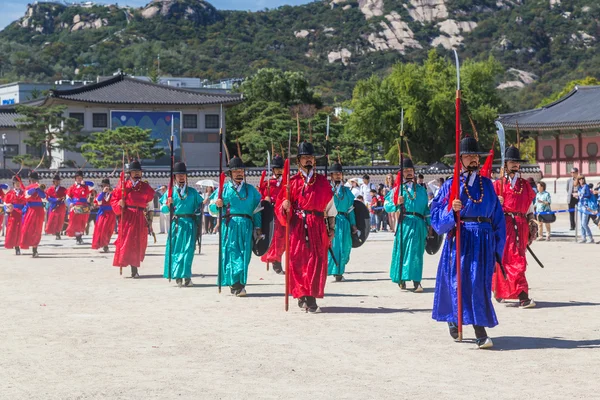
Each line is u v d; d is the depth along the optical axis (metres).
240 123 77.75
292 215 12.46
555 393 7.41
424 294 14.56
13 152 74.38
